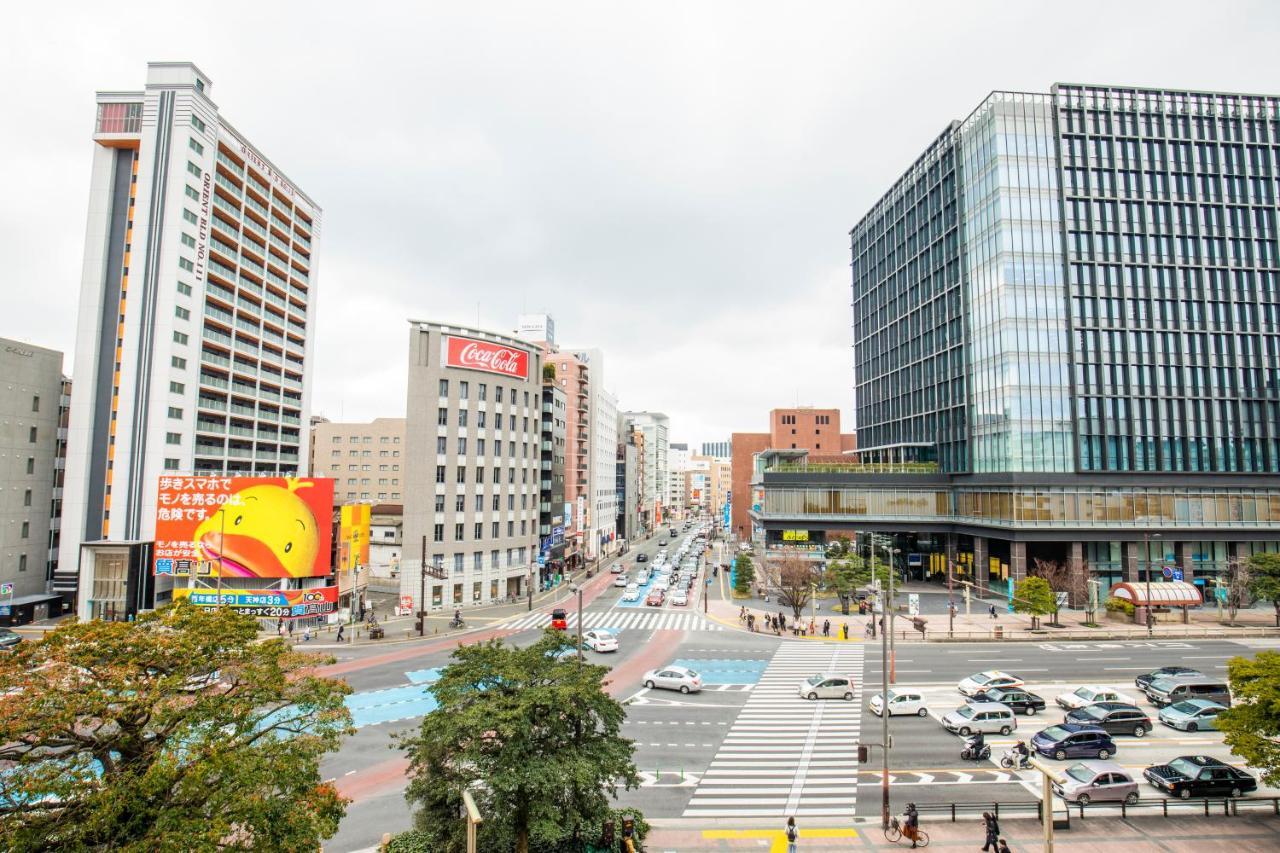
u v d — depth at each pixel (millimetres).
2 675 13555
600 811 19641
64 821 12867
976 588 76375
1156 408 71625
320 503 58188
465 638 53906
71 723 13695
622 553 125438
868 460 110188
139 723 14516
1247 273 74562
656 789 26562
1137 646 51719
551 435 87625
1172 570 67562
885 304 108000
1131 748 31297
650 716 35156
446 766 19375
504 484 73938
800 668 44812
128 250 66375
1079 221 73438
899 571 86375
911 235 98188
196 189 68438
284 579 57469
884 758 23547
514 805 18422
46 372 65875
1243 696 23734
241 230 78312
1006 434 71062
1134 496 69875
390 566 82438
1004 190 73188
